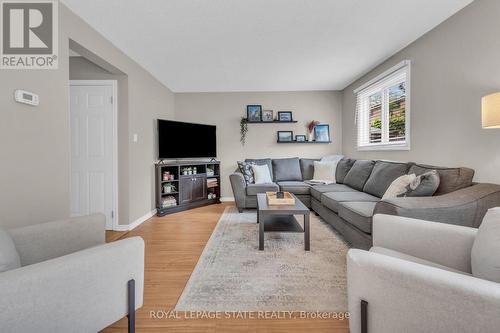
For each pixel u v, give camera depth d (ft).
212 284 5.81
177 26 7.96
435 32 8.20
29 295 2.68
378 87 12.01
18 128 5.55
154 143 13.15
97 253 3.36
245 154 16.53
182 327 4.43
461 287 2.31
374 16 7.51
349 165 13.23
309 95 16.42
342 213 8.18
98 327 3.35
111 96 10.18
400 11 7.27
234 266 6.72
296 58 10.81
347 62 11.35
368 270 2.95
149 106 12.57
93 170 10.27
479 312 2.23
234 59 10.83
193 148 15.03
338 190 11.07
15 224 5.44
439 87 8.09
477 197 5.65
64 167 6.72
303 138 16.44
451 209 5.50
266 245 8.28
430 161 8.57
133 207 10.66
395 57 10.38
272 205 8.39
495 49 6.32
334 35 8.70
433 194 6.77
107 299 3.45
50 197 6.30
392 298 2.76
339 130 16.47
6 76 5.39
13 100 5.49
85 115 10.21
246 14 7.32
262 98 16.42
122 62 9.84
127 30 8.18
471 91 7.00
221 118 16.43
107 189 10.25
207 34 8.53
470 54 6.98
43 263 2.95
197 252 7.84
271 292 5.47
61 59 6.65
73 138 10.23
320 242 8.50
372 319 2.94
